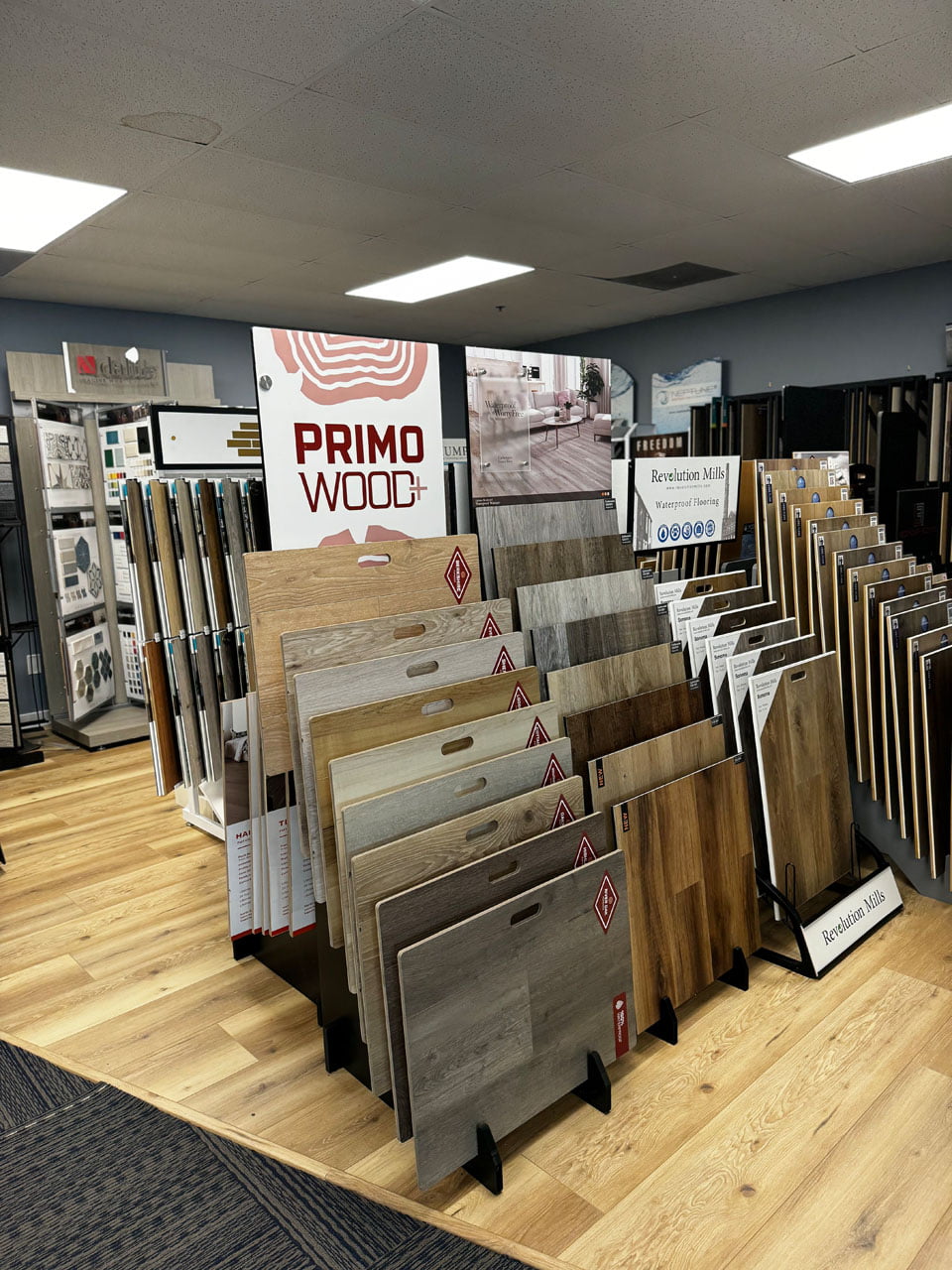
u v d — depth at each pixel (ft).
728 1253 4.53
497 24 8.09
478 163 11.64
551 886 5.26
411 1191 5.06
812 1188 4.93
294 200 12.75
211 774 8.27
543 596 7.05
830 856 7.77
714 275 18.72
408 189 12.53
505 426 7.25
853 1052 6.08
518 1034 5.11
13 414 17.21
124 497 7.79
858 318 19.84
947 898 8.13
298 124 10.12
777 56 8.89
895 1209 4.77
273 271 16.72
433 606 6.53
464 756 5.70
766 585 8.92
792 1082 5.79
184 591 8.06
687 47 8.64
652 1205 4.86
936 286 18.45
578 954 5.44
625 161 11.78
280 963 7.45
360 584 6.13
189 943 8.14
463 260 16.62
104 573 16.66
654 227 14.98
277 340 5.94
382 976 4.69
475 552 6.80
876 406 19.16
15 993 7.34
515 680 6.21
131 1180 5.22
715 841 6.63
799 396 11.97
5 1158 5.42
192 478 9.11
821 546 8.54
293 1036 6.65
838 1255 4.50
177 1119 5.74
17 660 17.04
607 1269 4.46
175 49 8.29
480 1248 4.62
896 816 8.21
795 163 12.07
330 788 5.25
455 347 27.32
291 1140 5.53
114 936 8.32
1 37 7.91
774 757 7.27
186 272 16.44
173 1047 6.54
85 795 12.72
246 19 7.80
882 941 7.50
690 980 6.38
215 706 8.24
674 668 7.39
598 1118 5.55
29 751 14.52
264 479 5.98
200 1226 4.85
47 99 9.21
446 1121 4.77
